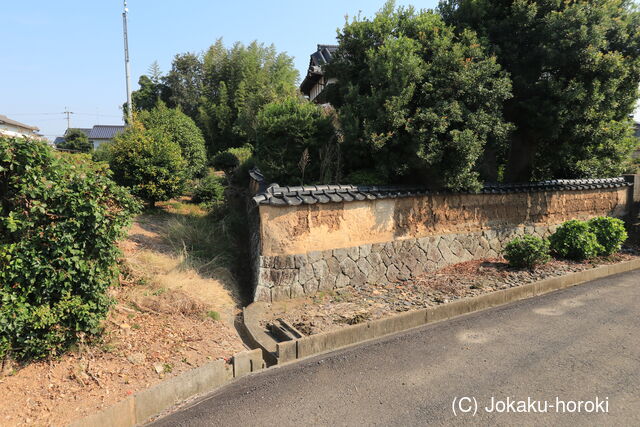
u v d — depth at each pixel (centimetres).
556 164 905
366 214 670
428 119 625
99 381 363
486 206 816
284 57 2342
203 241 751
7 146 348
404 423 321
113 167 861
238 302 607
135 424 341
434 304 577
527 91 784
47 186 366
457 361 423
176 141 1105
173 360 415
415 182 751
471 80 645
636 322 512
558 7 744
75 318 377
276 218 599
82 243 380
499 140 731
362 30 739
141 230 759
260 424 328
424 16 726
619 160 927
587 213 1002
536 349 443
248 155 1488
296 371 419
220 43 2295
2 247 342
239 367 423
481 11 777
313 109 747
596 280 716
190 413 350
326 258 637
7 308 332
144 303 499
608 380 375
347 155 736
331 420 329
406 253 711
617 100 784
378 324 512
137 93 2444
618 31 738
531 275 693
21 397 328
